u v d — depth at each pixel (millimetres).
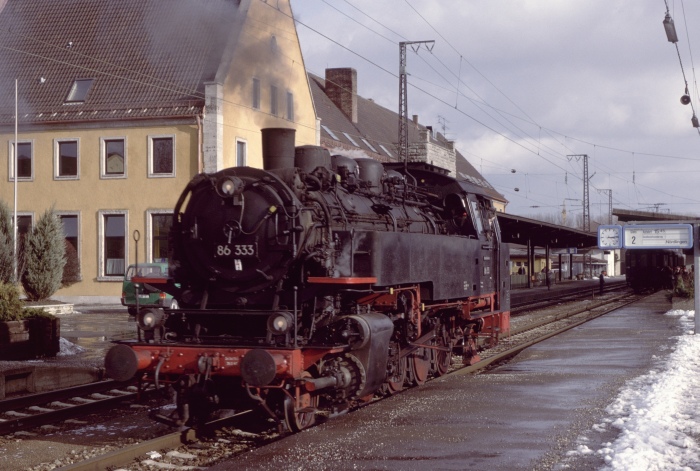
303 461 7180
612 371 12719
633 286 48062
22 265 28656
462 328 15023
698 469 6703
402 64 35938
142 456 8188
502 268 17344
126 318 26312
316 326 9727
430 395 10656
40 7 38219
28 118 34562
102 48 36031
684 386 11023
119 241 34000
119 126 33688
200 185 10273
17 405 10875
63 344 16984
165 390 9781
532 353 15695
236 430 9562
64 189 34438
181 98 33250
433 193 15211
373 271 10094
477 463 7016
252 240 9734
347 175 11477
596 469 6738
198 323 9953
